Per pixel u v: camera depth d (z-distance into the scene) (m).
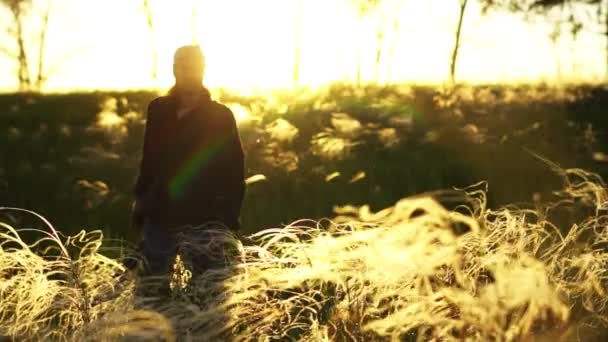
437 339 4.41
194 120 5.64
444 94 21.72
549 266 4.70
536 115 19.36
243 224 9.05
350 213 9.37
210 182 5.63
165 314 4.52
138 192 5.74
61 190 11.94
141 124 19.39
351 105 21.34
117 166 14.06
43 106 25.62
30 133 19.14
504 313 4.27
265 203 10.08
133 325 4.27
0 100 27.09
